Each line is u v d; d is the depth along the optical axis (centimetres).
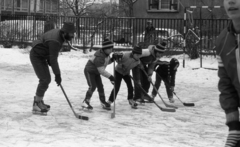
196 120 779
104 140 600
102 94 848
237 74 294
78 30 2244
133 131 668
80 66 1762
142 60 877
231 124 302
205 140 628
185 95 1111
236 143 299
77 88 1168
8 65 1738
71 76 1462
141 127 702
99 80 841
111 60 837
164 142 603
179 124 739
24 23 2336
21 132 639
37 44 761
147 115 810
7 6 3584
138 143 589
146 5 2988
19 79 1324
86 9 3409
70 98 988
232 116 302
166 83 952
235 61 292
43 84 772
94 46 2231
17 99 951
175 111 857
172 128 704
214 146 592
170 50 1948
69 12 3628
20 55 1998
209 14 2466
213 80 1431
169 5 2936
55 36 745
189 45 1877
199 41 1817
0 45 2398
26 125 688
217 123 758
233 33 293
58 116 771
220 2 2523
